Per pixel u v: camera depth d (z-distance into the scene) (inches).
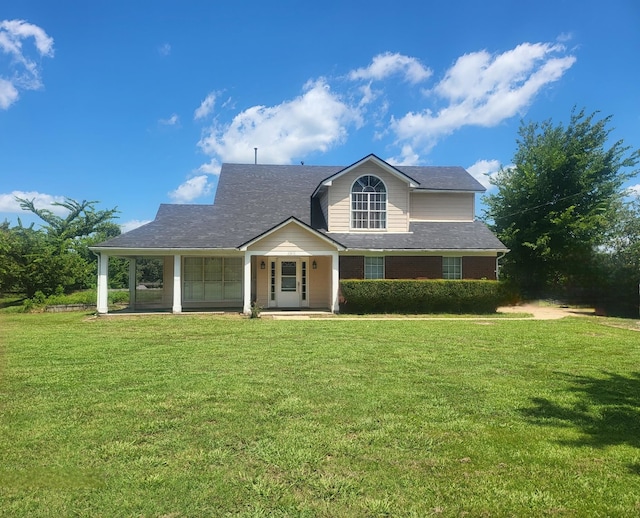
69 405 215.2
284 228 680.4
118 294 1005.8
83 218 1446.9
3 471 148.4
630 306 788.0
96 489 136.9
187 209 797.9
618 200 969.5
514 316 671.1
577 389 250.2
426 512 125.8
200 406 213.6
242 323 546.9
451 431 185.3
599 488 139.3
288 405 215.3
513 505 129.6
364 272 753.6
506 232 1099.3
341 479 143.6
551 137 1083.3
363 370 290.4
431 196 842.8
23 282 868.0
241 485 139.6
